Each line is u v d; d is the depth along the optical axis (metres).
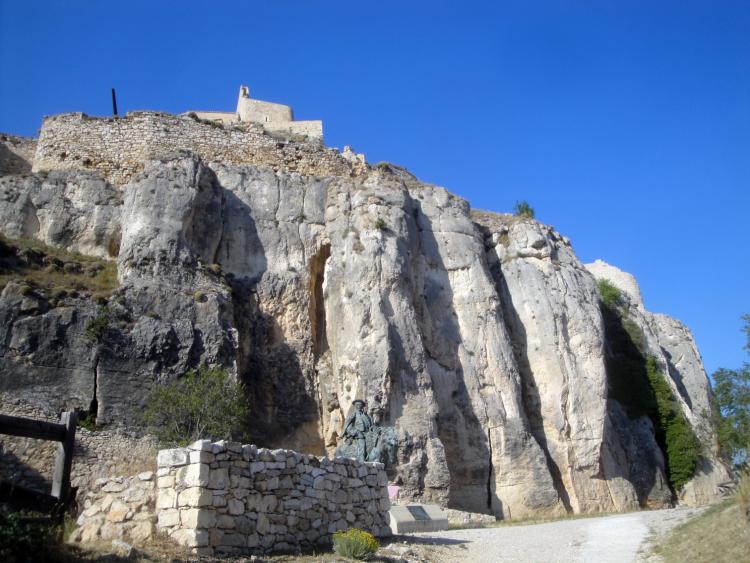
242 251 31.12
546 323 34.81
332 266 31.20
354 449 20.66
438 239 34.88
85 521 11.70
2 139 36.03
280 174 33.75
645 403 38.97
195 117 34.62
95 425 22.11
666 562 13.28
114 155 32.66
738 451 35.31
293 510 13.20
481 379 31.94
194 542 11.02
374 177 33.78
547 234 38.91
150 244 27.00
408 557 13.91
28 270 26.05
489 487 29.80
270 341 29.86
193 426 22.36
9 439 20.67
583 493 31.80
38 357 22.56
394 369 28.44
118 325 24.11
